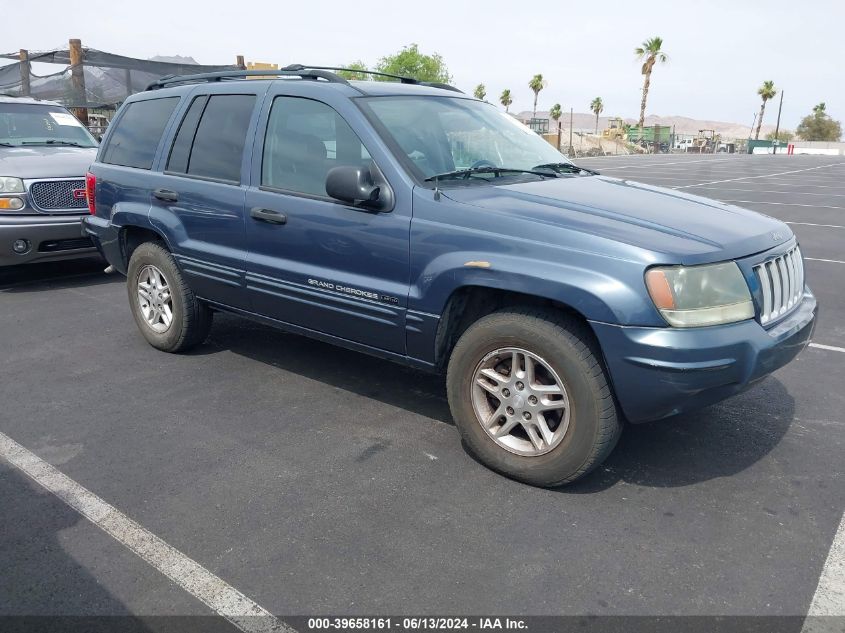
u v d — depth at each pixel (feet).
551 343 10.34
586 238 10.16
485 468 11.69
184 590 8.67
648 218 10.95
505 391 11.17
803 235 37.09
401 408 14.12
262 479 11.31
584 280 9.96
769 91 284.20
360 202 12.03
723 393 10.20
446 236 11.25
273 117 14.11
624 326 9.75
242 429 13.14
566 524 10.06
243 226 14.30
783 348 10.63
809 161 141.90
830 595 8.59
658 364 9.67
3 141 27.04
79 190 24.21
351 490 10.97
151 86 17.92
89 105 47.78
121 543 9.62
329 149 13.06
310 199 13.15
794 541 9.69
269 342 18.15
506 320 10.78
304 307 13.60
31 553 9.40
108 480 11.28
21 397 14.65
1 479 11.32
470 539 9.69
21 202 23.21
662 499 10.74
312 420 13.53
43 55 51.29
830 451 12.34
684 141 254.47
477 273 10.84
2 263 23.43
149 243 16.97
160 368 16.30
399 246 11.82
